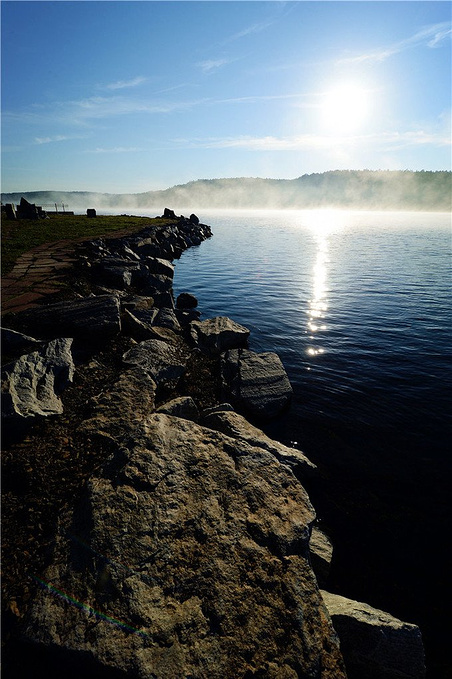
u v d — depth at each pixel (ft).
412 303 72.18
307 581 12.80
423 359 44.98
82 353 29.81
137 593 10.97
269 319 61.46
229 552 12.71
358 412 32.76
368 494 23.49
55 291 41.14
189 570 11.91
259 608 11.47
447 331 55.67
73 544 12.34
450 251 152.35
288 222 389.60
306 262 123.54
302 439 28.76
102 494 13.83
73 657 9.64
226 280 94.27
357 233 248.93
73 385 24.86
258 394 31.94
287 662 10.47
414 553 19.58
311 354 46.24
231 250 153.69
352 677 13.44
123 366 29.43
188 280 93.91
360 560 19.07
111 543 12.12
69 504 14.24
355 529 20.95
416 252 149.38
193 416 24.27
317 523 21.22
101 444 18.84
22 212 130.93
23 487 15.49
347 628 13.80
